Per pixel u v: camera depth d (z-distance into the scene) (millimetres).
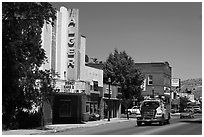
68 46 39094
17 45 26812
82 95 39312
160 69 84062
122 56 60656
